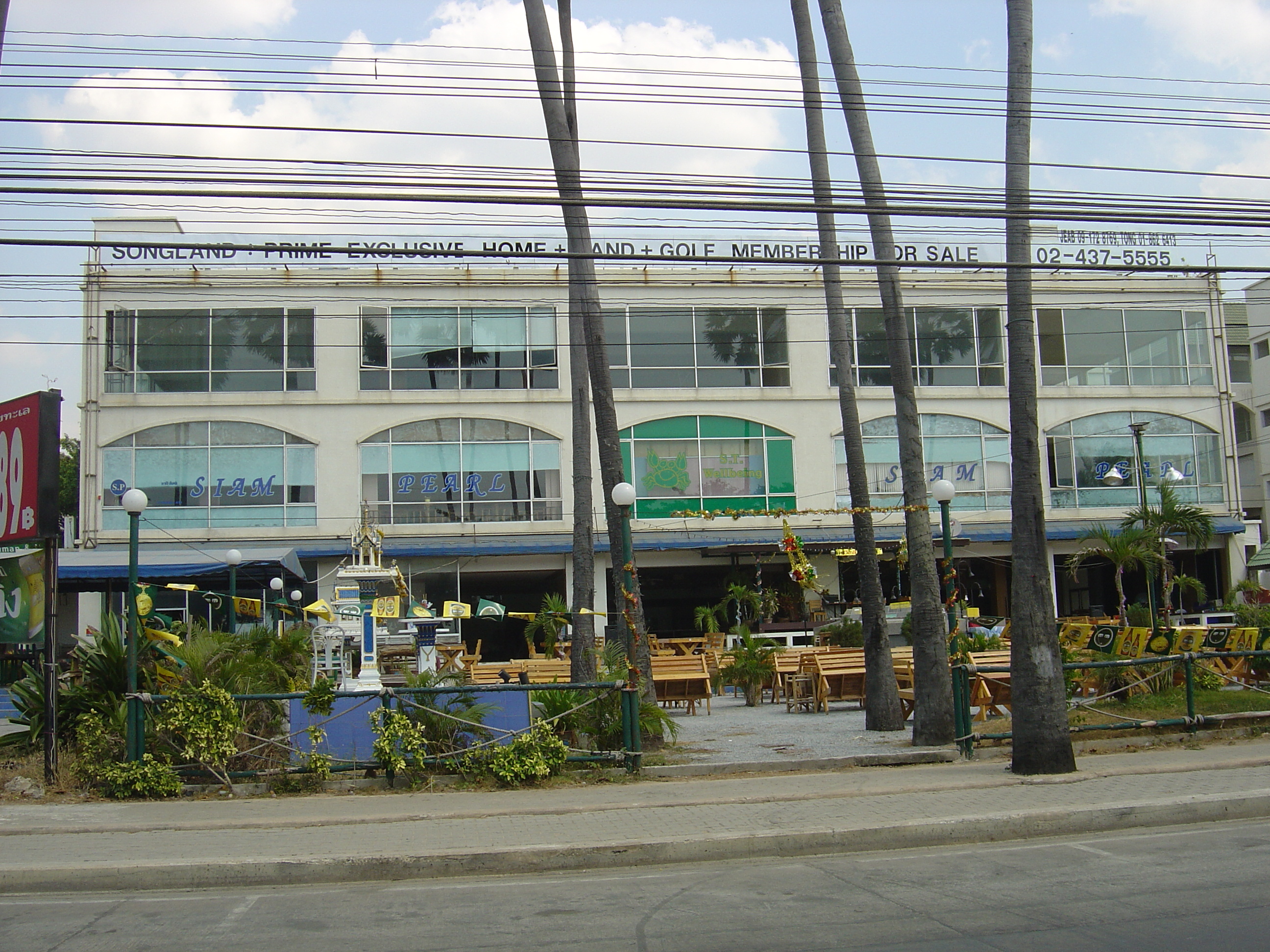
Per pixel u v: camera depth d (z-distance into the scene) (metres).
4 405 12.87
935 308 36.44
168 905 7.75
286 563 25.80
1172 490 29.20
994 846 9.16
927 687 13.96
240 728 11.96
